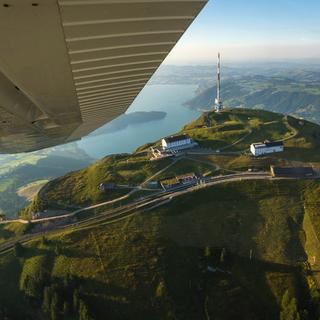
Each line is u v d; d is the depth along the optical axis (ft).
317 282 295.69
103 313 286.25
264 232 352.90
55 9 15.72
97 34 19.38
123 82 30.37
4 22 15.21
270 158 462.60
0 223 427.33
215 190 402.52
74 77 25.43
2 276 343.87
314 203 372.99
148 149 532.32
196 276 313.53
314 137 526.98
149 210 382.63
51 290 304.50
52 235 371.56
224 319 277.85
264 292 296.92
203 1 19.35
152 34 21.35
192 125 635.25
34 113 47.14
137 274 313.73
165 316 282.97
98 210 400.47
